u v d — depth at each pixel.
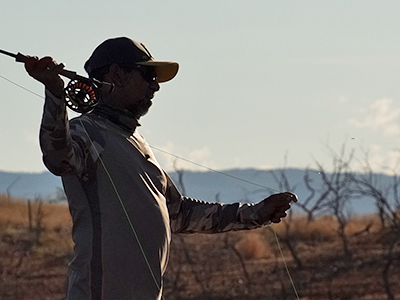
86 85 3.91
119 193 4.16
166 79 4.53
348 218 22.28
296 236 21.09
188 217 4.75
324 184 21.61
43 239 22.83
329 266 17.56
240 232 21.53
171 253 19.22
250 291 16.08
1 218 25.80
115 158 4.20
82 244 4.12
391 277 16.39
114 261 4.10
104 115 4.33
